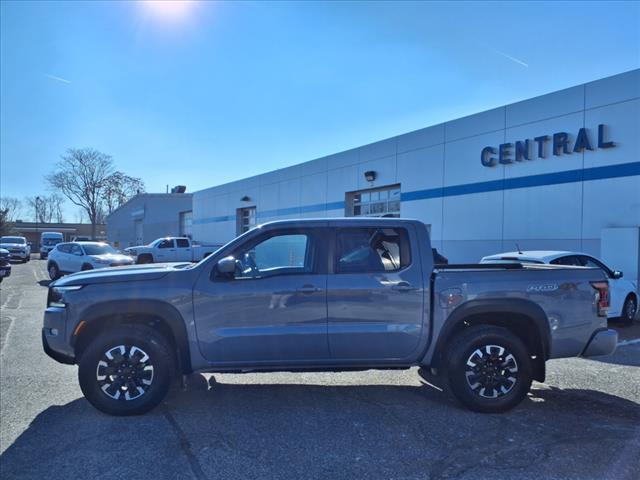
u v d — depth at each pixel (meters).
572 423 4.71
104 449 4.12
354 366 5.12
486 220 15.69
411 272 5.11
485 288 5.05
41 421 4.74
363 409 5.10
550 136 13.84
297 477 3.66
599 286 5.31
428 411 5.04
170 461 3.90
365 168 21.25
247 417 4.86
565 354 5.23
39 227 90.56
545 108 13.98
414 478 3.64
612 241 12.11
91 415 4.90
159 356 4.86
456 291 5.04
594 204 12.76
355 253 5.16
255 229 5.21
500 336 4.94
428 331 5.07
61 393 5.61
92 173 66.25
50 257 21.61
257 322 4.97
